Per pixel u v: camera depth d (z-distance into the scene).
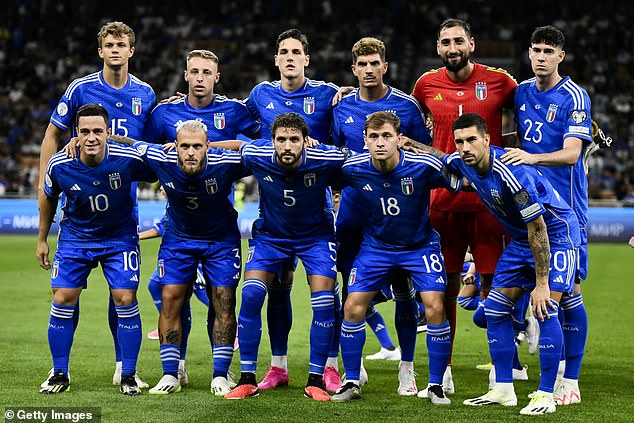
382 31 118.19
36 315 37.72
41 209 23.66
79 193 22.64
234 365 28.19
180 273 23.34
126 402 21.48
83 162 22.42
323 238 23.44
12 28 118.75
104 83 25.42
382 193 22.34
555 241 21.62
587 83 110.50
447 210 25.03
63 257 23.12
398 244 22.92
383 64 24.61
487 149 21.06
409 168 22.05
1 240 75.06
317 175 22.45
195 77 25.25
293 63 25.23
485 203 21.92
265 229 23.50
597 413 20.94
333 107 25.47
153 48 117.00
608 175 93.50
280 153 21.72
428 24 119.94
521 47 116.50
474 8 120.44
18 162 100.44
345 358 22.56
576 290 23.06
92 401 21.56
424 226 22.92
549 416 20.50
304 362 28.41
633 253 68.88
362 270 22.83
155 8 122.62
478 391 24.12
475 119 20.70
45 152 25.48
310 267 23.06
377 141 21.53
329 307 22.75
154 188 85.12
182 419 19.69
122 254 23.27
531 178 21.00
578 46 114.81
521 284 21.89
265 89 26.08
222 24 120.75
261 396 22.61
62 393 22.52
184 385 24.22
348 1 122.25
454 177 22.28
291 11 121.25
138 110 25.61
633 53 114.50
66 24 119.62
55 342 22.91
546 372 21.09
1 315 37.66
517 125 25.28
